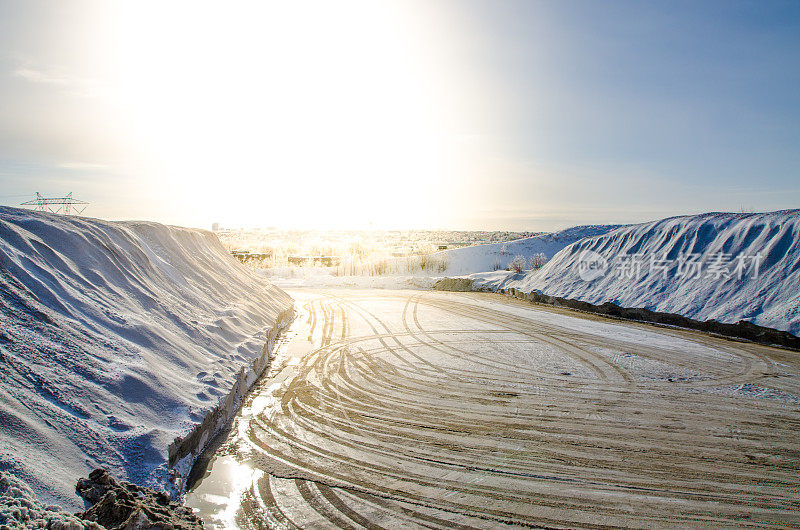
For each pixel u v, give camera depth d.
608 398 10.51
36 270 7.57
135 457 5.69
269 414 9.36
